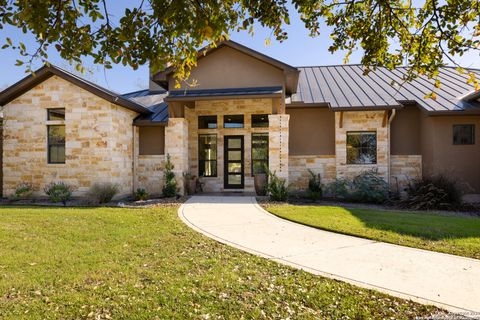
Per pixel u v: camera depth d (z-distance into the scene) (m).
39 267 4.21
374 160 12.61
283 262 4.54
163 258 4.64
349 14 4.02
